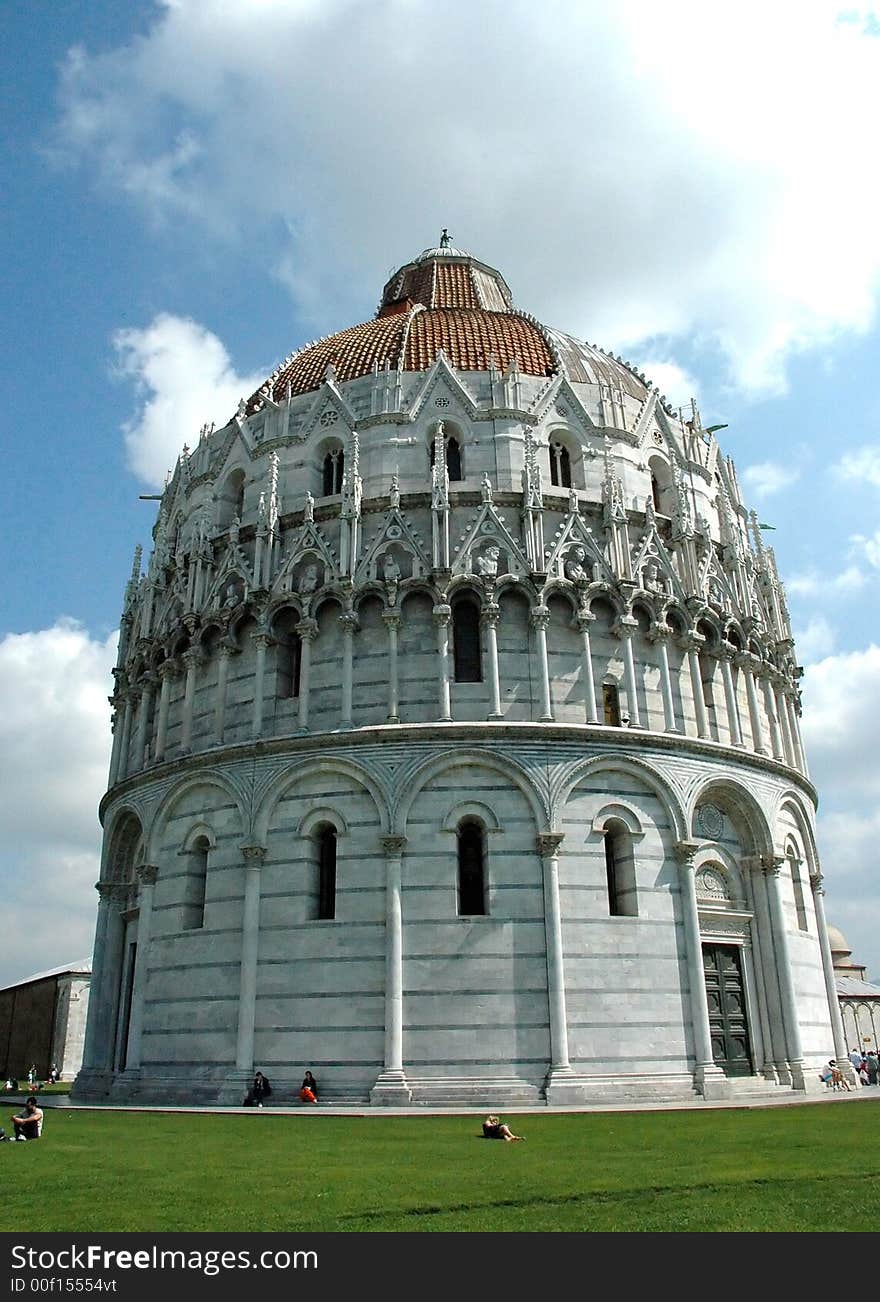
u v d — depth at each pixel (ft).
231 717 167.63
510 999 139.95
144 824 169.48
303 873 150.20
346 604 162.40
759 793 169.07
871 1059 201.36
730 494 205.87
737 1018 158.30
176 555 196.85
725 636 179.83
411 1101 134.21
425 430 178.19
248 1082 141.79
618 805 153.28
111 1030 177.37
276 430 189.47
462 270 256.73
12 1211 57.82
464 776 150.20
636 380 212.84
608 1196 61.26
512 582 161.89
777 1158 76.95
